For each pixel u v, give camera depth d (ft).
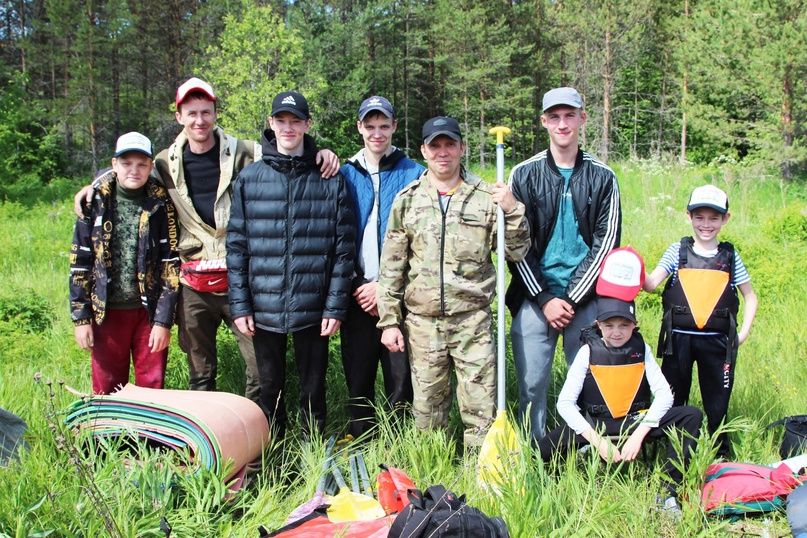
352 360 13.48
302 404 13.20
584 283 12.07
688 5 96.48
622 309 10.96
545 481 10.55
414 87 125.49
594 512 9.95
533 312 12.58
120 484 9.93
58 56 91.50
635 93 102.01
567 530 9.65
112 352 12.88
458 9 111.55
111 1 89.30
